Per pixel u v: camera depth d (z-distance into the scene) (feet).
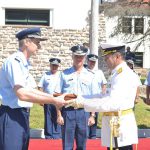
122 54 19.40
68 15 78.18
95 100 19.38
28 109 19.02
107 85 19.71
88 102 19.52
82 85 26.16
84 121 25.66
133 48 94.99
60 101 18.43
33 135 38.29
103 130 19.89
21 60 18.26
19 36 18.61
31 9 80.28
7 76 18.25
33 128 40.09
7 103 18.45
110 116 19.52
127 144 19.25
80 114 25.54
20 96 17.95
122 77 19.02
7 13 80.48
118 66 19.33
